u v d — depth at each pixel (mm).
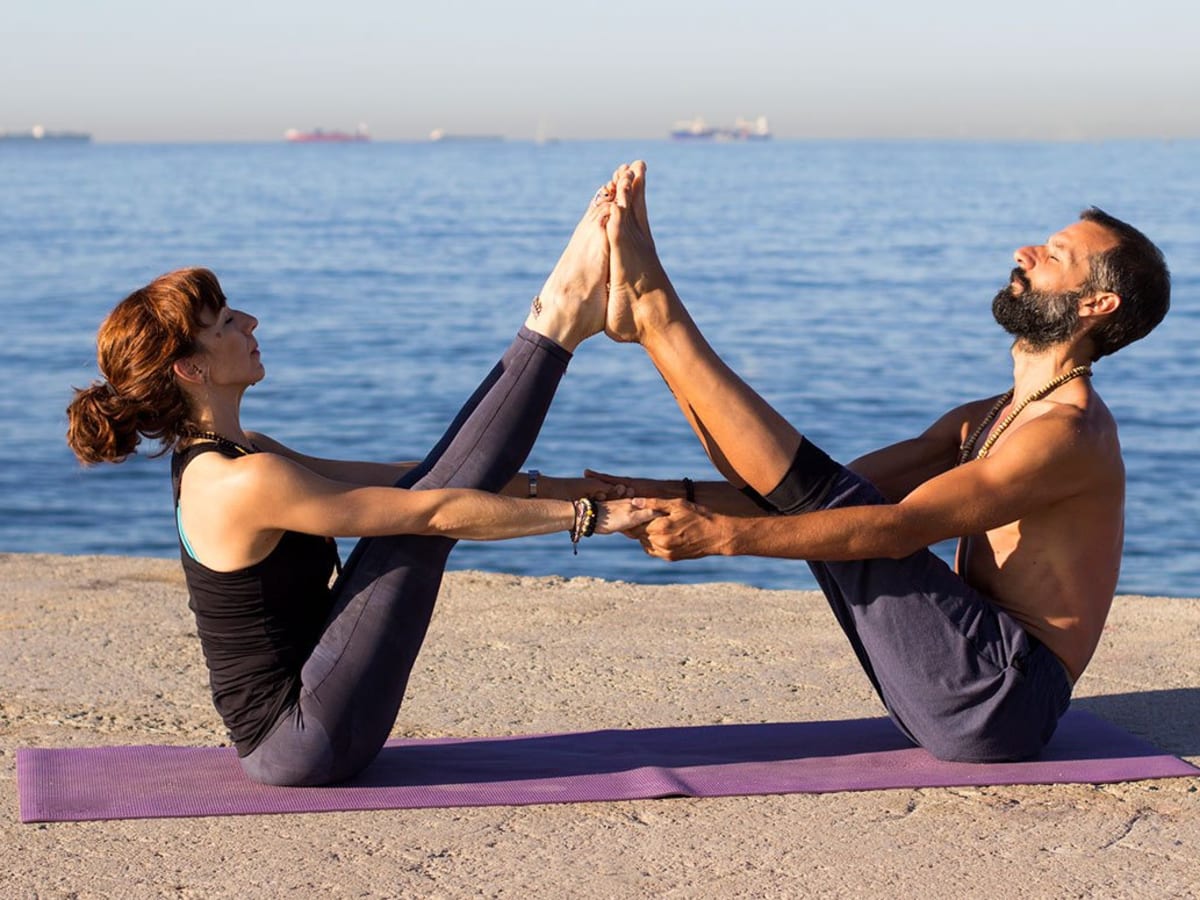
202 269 3262
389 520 3160
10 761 3656
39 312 30141
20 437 17141
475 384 21875
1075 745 3762
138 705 4195
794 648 4891
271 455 3164
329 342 26844
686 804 3330
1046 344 3584
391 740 3877
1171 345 26547
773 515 3525
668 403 19844
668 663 4703
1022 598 3566
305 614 3340
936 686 3455
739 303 33875
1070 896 2824
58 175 176750
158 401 3209
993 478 3377
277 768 3346
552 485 3758
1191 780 3506
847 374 23156
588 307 3377
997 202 89750
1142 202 85125
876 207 84062
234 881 2881
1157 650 4891
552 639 5004
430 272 42219
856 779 3480
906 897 2816
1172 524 13047
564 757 3684
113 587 5785
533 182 143875
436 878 2898
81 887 2854
